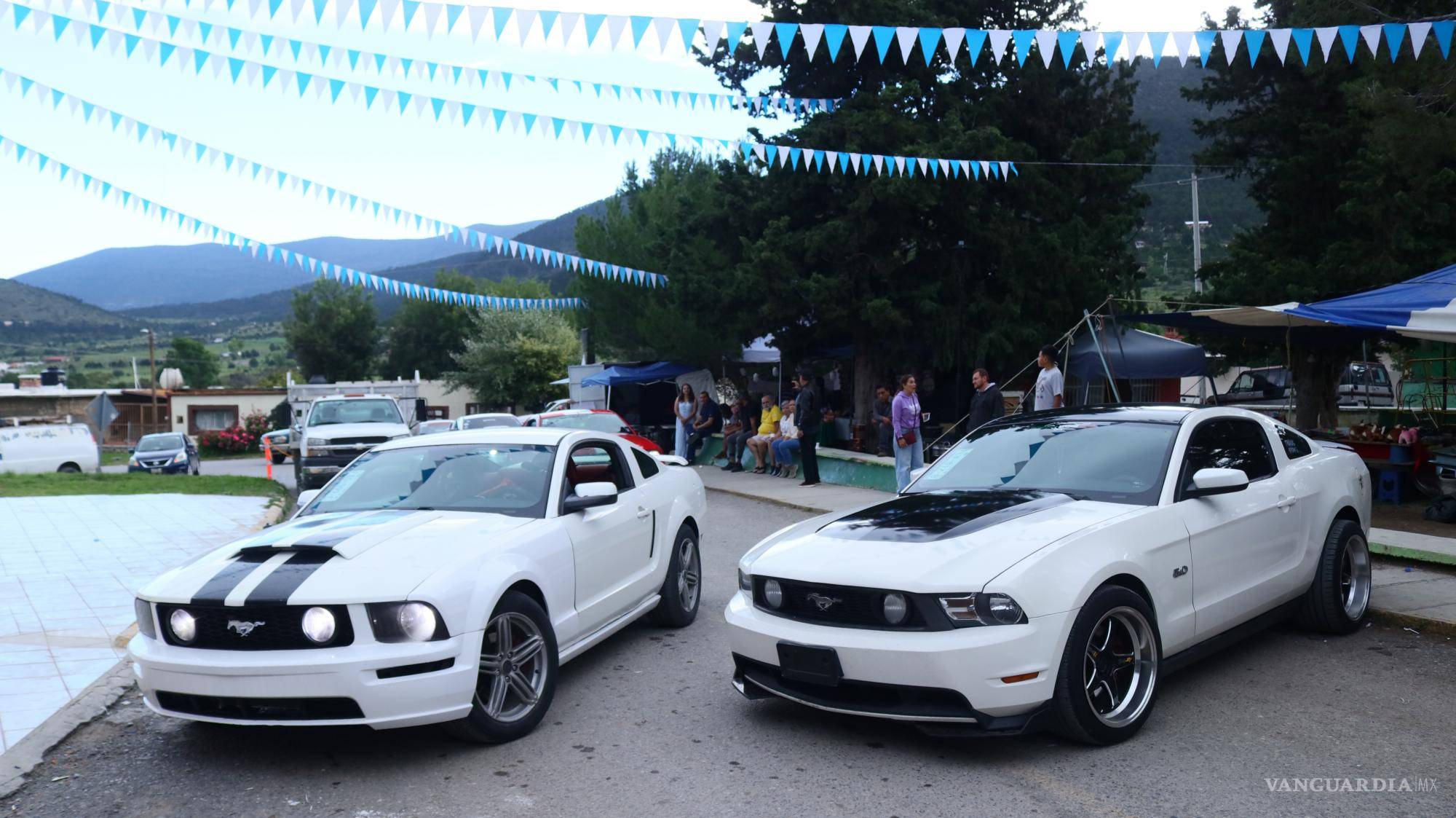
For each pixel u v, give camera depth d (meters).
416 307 67.75
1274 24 17.30
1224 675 5.36
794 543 4.87
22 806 4.07
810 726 4.75
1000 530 4.46
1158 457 5.11
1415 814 3.59
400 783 4.17
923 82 19.02
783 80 19.73
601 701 5.25
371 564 4.43
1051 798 3.80
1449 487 10.70
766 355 27.19
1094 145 19.55
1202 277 19.72
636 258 26.23
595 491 5.48
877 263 18.97
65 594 8.30
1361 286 15.84
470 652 4.35
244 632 4.20
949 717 4.02
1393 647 5.90
